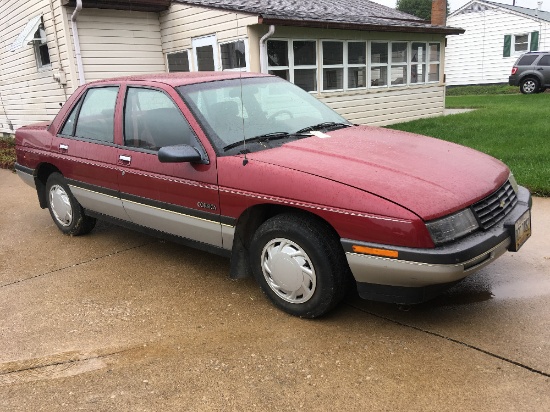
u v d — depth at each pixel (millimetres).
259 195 3336
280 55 11102
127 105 4324
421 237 2779
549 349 2889
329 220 3045
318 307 3270
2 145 13164
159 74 4715
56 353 3186
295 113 4250
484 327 3178
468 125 11656
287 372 2846
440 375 2727
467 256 2799
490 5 26672
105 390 2793
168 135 3926
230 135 3721
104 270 4484
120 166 4297
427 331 3174
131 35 11766
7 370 3033
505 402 2484
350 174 3117
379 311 3477
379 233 2877
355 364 2875
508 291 3643
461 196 2984
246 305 3682
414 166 3229
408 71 14484
